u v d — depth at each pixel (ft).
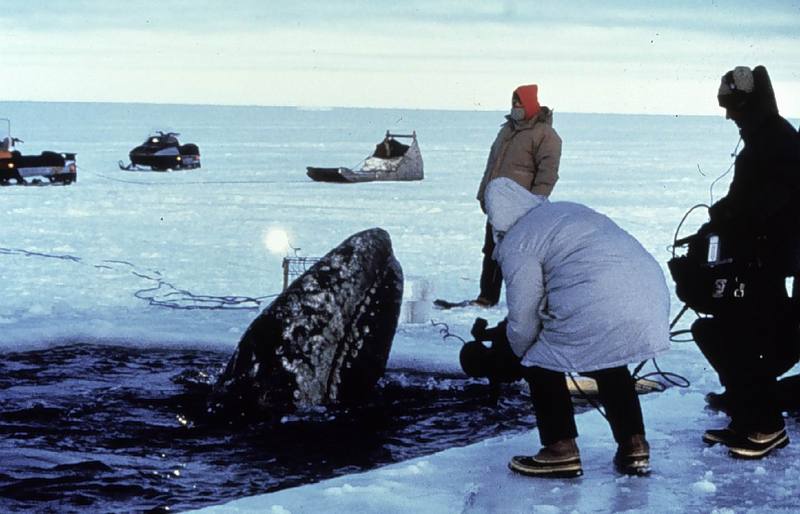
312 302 25.45
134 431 23.81
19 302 40.34
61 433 23.56
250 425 24.36
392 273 27.25
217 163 174.70
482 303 39.83
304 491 18.33
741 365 20.15
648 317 18.19
